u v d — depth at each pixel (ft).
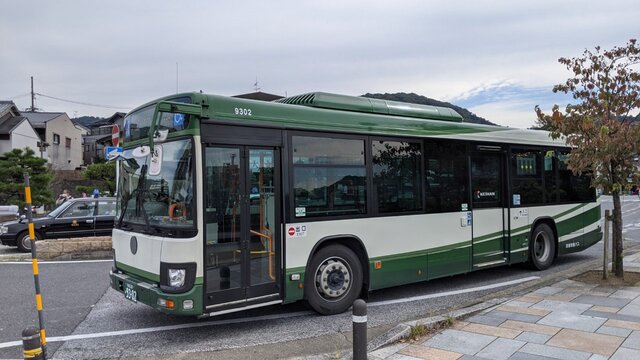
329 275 21.58
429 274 25.40
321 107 22.79
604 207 104.17
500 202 29.50
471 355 15.74
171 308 17.40
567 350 15.96
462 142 27.53
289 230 20.30
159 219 18.95
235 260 18.92
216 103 18.58
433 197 25.86
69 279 30.19
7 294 26.22
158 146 19.44
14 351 17.60
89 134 177.78
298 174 20.83
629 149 24.57
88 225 45.83
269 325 20.35
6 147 110.11
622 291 23.61
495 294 23.72
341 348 17.35
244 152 19.39
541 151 32.14
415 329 17.71
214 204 18.48
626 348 16.06
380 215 23.47
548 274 31.19
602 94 25.27
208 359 16.33
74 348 17.65
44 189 77.87
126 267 20.77
